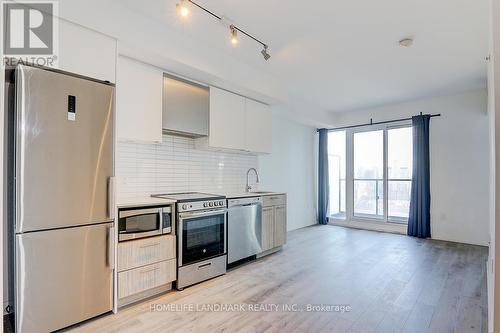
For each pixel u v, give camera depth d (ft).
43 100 6.28
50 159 6.36
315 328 6.86
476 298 8.52
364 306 8.00
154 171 10.60
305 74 13.09
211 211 10.12
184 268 9.14
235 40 8.71
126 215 7.80
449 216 15.96
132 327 6.82
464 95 15.65
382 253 13.33
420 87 14.80
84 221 6.88
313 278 10.12
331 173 22.04
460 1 7.48
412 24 8.70
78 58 7.06
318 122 19.60
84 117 6.92
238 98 12.73
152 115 9.33
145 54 8.66
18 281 5.93
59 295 6.48
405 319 7.30
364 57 11.19
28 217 6.05
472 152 15.30
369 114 19.56
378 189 19.35
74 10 6.99
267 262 11.99
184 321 7.13
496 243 3.20
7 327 6.37
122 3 7.83
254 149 13.57
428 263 11.81
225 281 9.84
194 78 10.72
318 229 19.35
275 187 17.67
